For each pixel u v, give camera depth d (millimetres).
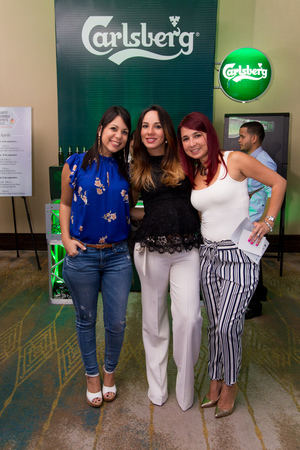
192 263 1972
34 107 4906
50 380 2348
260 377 2410
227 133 4516
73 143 3980
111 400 2156
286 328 3084
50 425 1967
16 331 2977
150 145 1882
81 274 1961
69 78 3877
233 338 1900
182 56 3803
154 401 2135
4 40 4781
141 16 3740
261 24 4711
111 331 2066
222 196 1831
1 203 5133
